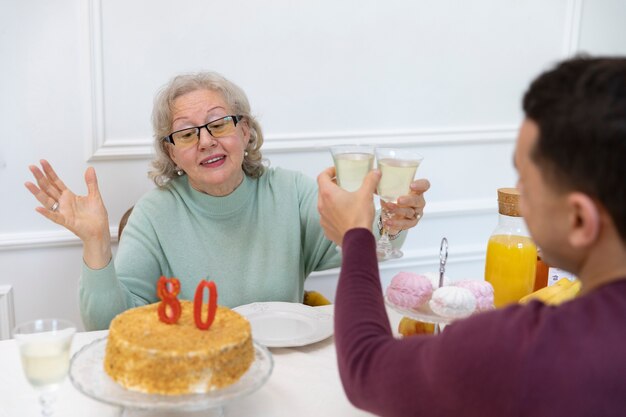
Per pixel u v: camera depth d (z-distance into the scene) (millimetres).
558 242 750
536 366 679
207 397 1070
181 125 1743
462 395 732
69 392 1226
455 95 2857
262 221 1909
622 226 687
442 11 2742
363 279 951
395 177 1366
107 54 2324
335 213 1062
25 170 2328
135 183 2443
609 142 657
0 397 1207
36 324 1104
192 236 1870
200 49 2434
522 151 747
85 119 2336
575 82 693
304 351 1424
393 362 820
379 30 2662
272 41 2520
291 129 2625
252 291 1875
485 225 3051
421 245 2961
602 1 2986
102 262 1580
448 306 1303
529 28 2902
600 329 678
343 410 1191
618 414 665
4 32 2211
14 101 2268
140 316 1224
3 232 2350
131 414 1153
